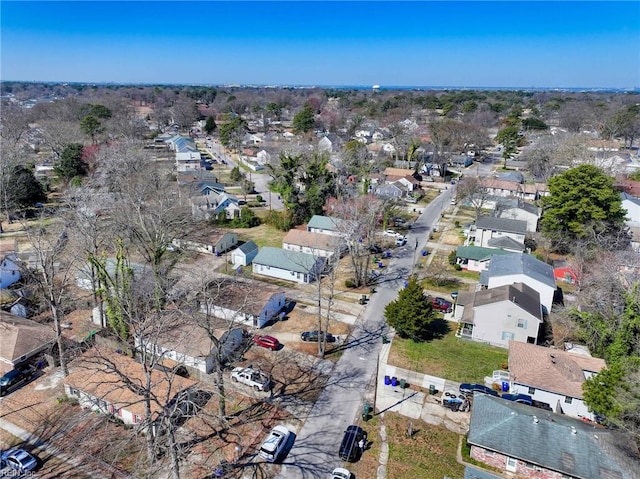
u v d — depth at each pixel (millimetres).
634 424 24016
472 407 27484
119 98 199375
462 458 25203
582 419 28547
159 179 63688
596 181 51219
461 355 35031
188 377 31719
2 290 41906
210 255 54125
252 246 53406
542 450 23750
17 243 51656
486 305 36219
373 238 56469
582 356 32406
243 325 38188
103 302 36781
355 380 31688
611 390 25078
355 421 27797
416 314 36094
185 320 33562
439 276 48438
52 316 38906
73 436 26000
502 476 23938
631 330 31250
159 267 40375
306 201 66125
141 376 29516
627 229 54500
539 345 35781
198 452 25000
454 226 65500
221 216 65000
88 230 39406
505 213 63188
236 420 27531
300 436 26438
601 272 39844
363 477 23734
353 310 41531
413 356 34656
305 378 31766
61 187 75500
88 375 29250
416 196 79562
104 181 63375
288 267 47281
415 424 27734
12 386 30000
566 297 43562
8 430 26359
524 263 42969
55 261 43312
